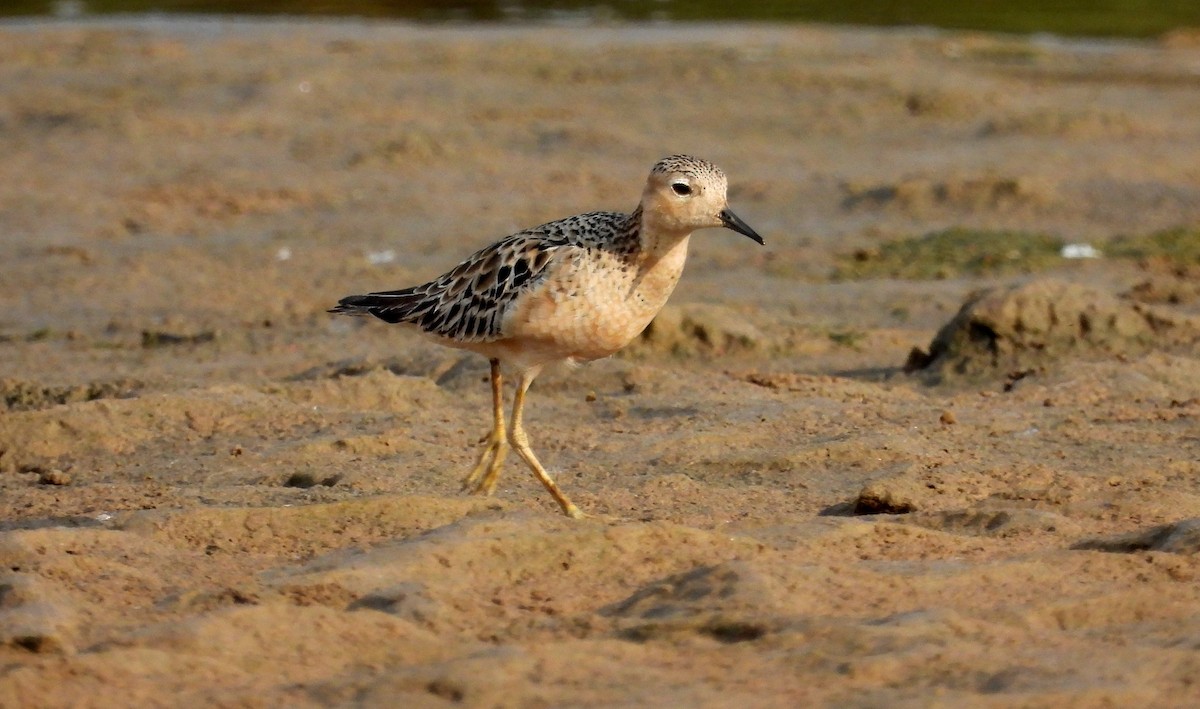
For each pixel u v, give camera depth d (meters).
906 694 9.40
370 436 16.05
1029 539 12.66
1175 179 32.12
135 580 11.52
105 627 10.54
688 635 10.40
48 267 26.28
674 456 15.50
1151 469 14.82
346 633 10.39
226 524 12.95
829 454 15.34
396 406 17.91
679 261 13.57
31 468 15.94
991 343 19.77
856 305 24.33
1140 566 11.73
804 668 9.83
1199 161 33.72
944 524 13.19
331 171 33.09
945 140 36.34
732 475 15.09
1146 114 38.34
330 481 14.82
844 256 27.27
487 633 10.61
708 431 16.16
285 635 10.28
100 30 48.03
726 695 9.45
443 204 30.80
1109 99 39.97
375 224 29.33
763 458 15.24
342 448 15.82
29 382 18.72
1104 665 9.81
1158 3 53.38
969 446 15.84
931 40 47.28
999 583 11.40
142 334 22.50
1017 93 40.47
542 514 13.03
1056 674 9.66
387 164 33.56
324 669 9.97
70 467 15.74
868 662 9.81
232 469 15.36
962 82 40.91
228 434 16.70
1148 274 25.84
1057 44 47.38
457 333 13.97
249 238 28.38
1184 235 28.09
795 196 31.55
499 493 14.47
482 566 11.71
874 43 46.72
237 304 24.34
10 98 38.31
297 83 39.81
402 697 9.45
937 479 14.38
